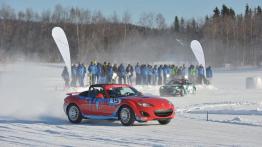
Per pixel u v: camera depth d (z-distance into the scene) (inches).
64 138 462.0
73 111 622.5
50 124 601.9
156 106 572.1
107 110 595.2
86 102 612.7
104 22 4197.8
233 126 574.2
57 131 522.3
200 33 4357.8
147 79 1445.6
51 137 470.3
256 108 842.2
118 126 576.4
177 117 697.6
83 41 3700.8
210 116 715.4
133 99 578.2
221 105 938.7
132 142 429.1
